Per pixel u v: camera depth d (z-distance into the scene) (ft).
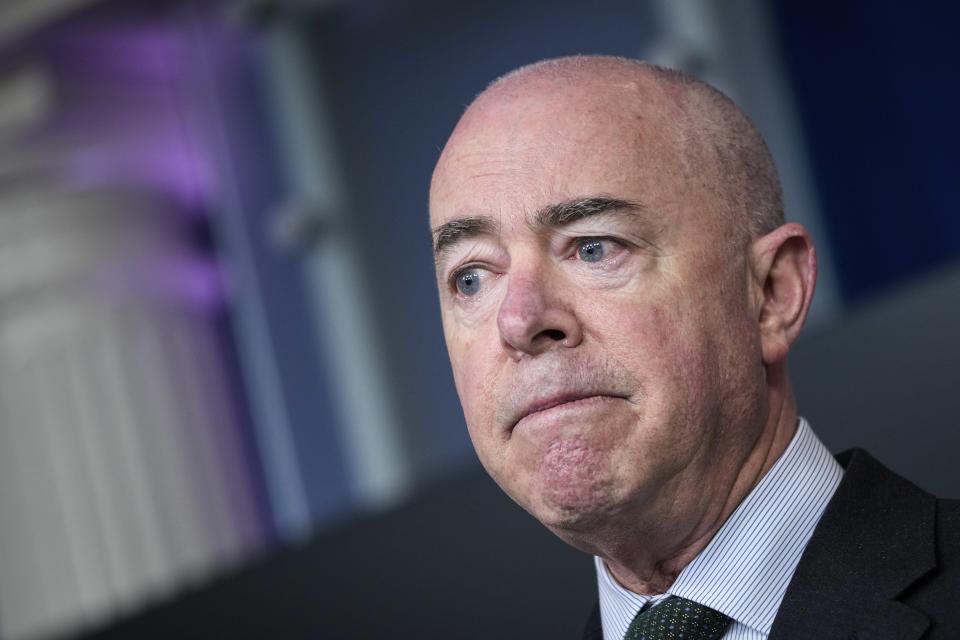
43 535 32.24
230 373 32.30
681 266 9.68
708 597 9.95
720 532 10.05
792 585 9.50
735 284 9.96
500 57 26.11
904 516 9.78
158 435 32.09
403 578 17.84
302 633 17.94
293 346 29.63
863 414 15.30
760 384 10.06
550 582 16.58
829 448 15.28
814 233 23.20
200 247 33.22
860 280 23.00
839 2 23.48
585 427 9.36
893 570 9.34
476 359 9.84
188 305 32.94
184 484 31.89
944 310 15.90
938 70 22.72
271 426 30.50
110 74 33.55
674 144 9.93
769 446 10.28
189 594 19.79
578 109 9.89
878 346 15.89
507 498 18.16
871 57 23.24
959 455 14.26
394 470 27.27
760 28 23.75
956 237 22.30
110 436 32.09
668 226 9.68
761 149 10.53
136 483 31.94
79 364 32.42
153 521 31.63
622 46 24.59
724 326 9.82
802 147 23.39
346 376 28.07
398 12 27.63
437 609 17.19
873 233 22.98
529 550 17.07
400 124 27.55
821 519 9.84
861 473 10.16
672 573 10.31
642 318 9.48
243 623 18.67
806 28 23.66
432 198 10.36
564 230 9.62
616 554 10.11
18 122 33.47
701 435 9.61
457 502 18.67
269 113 30.25
